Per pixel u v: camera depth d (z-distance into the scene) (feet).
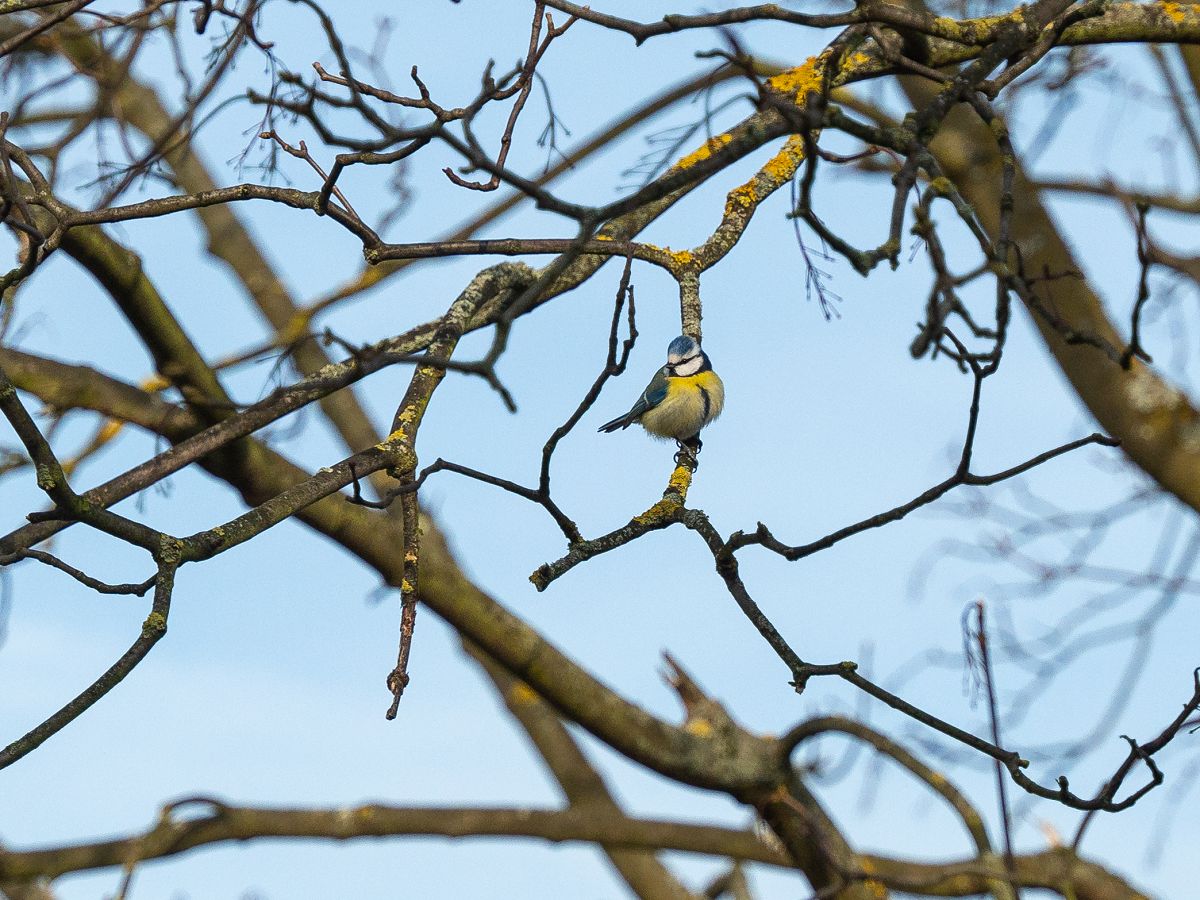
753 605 25.85
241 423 28.25
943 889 38.55
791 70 34.73
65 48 39.91
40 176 27.55
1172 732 25.70
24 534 25.07
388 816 41.19
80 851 39.24
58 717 22.53
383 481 47.09
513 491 24.95
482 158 18.60
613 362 23.44
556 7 23.56
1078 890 36.65
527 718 50.83
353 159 26.50
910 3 38.78
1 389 22.06
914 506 24.25
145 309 34.32
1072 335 22.67
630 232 35.24
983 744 25.39
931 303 20.83
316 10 19.39
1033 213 47.09
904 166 21.40
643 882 48.93
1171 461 43.73
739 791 36.60
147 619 23.71
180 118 34.37
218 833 39.68
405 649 24.80
